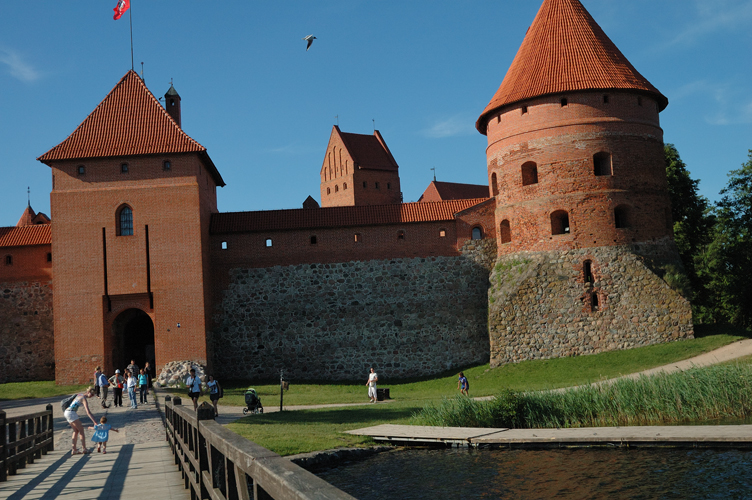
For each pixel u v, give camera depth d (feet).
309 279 127.44
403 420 67.72
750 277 142.61
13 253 129.80
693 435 50.47
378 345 125.59
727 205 150.10
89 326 116.37
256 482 14.43
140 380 93.15
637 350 108.47
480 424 63.16
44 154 119.44
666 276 114.42
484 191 243.40
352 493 43.34
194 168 119.85
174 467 41.45
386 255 127.85
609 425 61.21
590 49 122.01
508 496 41.75
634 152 117.91
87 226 118.62
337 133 250.37
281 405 79.66
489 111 127.03
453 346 125.80
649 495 40.45
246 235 128.47
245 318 126.52
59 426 70.85
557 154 117.50
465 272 127.65
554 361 111.24
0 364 127.24
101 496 32.68
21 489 35.04
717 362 91.86
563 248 115.85
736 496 39.22
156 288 117.29
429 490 43.60
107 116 125.29
